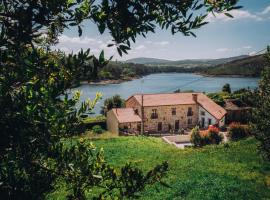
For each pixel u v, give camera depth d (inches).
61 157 132.8
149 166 1037.2
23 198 114.1
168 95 2642.7
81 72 108.7
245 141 1449.3
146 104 2495.1
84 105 141.9
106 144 1525.6
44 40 115.7
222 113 2539.4
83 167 137.8
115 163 1101.1
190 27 124.5
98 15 110.0
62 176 134.6
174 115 2564.0
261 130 712.4
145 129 2488.9
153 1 112.7
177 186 788.6
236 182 837.8
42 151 118.3
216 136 1690.5
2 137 103.3
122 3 107.9
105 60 109.7
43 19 100.3
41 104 106.6
